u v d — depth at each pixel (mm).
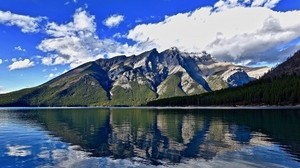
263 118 101688
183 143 48688
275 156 37469
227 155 38344
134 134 61812
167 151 41500
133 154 39312
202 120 99188
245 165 33094
